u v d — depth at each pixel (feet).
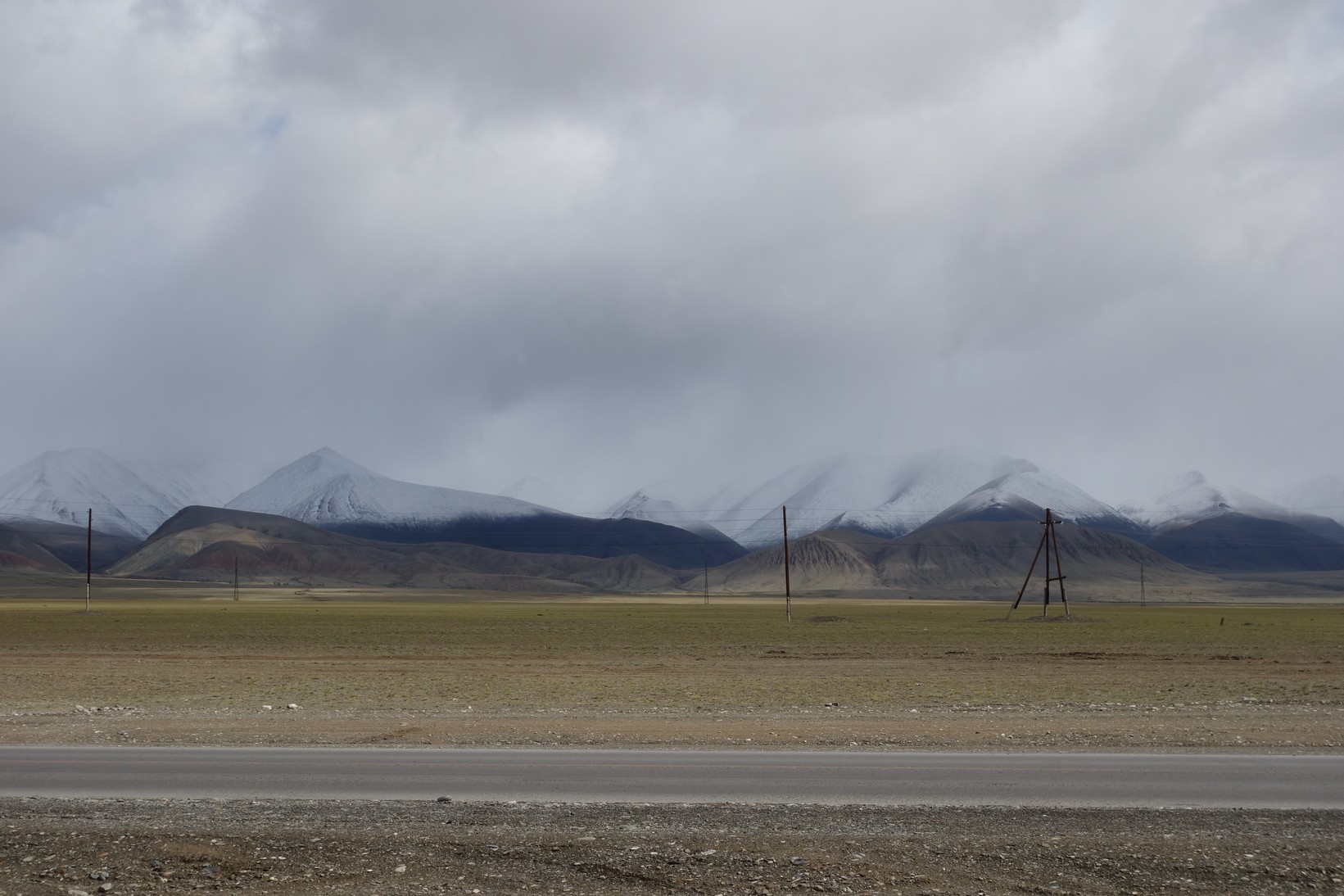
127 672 174.09
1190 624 377.71
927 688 139.74
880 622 403.54
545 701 120.06
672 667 186.29
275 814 54.24
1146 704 116.37
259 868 46.14
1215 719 96.43
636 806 55.67
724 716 99.55
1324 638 282.36
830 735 82.38
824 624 380.78
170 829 51.47
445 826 51.67
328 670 177.99
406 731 85.87
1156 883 43.91
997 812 54.19
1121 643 262.67
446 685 146.10
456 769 66.90
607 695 127.75
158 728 88.94
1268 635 299.79
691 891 43.32
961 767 67.00
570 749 75.46
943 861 46.32
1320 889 43.39
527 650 235.20
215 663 196.54
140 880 45.06
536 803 56.39
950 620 420.77
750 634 307.99
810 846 48.24
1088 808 55.11
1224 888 43.47
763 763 68.80
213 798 58.39
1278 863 45.91
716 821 52.54
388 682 151.12
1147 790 59.88
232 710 109.40
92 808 55.62
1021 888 43.42
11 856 47.85
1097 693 131.95
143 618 410.52
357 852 47.93
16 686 146.00
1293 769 66.39
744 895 42.80
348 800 57.57
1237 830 50.60
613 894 43.14
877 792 59.21
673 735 82.69
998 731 85.40
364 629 332.39
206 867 46.34
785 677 160.66
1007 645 253.03
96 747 77.41
